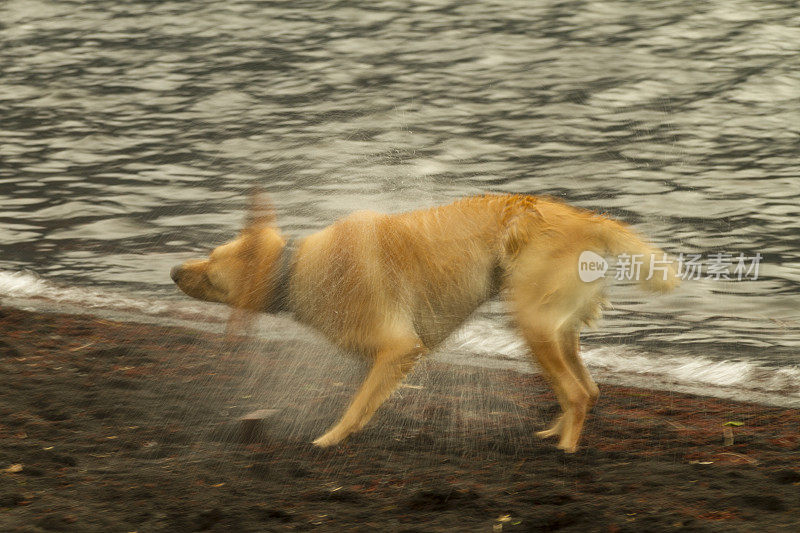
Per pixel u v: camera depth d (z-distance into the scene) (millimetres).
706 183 15953
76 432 7609
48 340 10062
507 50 26297
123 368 9242
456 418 8172
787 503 5941
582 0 31922
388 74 24344
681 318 11023
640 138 18703
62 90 23750
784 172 16453
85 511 5902
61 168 17844
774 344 10195
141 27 30391
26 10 33094
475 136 19062
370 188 15586
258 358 9633
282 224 13289
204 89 23469
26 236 14320
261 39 28516
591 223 7285
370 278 7348
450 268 7359
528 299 7266
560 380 7332
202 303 11680
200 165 17641
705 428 7879
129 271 12852
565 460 7105
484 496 6223
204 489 6457
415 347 7359
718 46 25797
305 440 7547
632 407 8492
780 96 21422
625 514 5805
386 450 7359
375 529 5676
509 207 7398
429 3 32469
